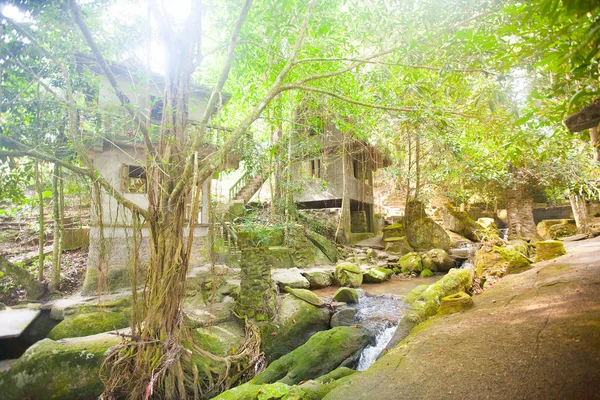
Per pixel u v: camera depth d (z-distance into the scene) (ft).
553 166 35.37
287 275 30.19
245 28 18.06
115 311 19.06
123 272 22.43
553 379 6.86
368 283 34.24
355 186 52.03
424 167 46.83
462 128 18.35
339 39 19.95
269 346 18.38
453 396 7.14
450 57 11.70
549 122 10.83
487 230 52.03
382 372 9.24
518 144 12.53
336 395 8.48
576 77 5.75
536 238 47.39
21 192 19.63
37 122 15.25
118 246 22.65
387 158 53.06
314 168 50.80
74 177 17.67
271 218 29.45
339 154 46.75
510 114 11.68
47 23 13.87
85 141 16.87
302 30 14.12
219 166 13.08
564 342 8.48
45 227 28.76
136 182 29.01
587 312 10.39
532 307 12.41
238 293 21.33
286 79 22.61
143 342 12.42
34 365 13.08
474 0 11.09
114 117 17.26
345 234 47.32
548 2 4.78
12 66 14.55
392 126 35.76
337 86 22.59
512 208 50.65
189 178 13.03
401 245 44.24
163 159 13.61
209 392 13.87
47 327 18.79
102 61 12.18
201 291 22.00
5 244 28.37
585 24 5.17
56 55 15.08
